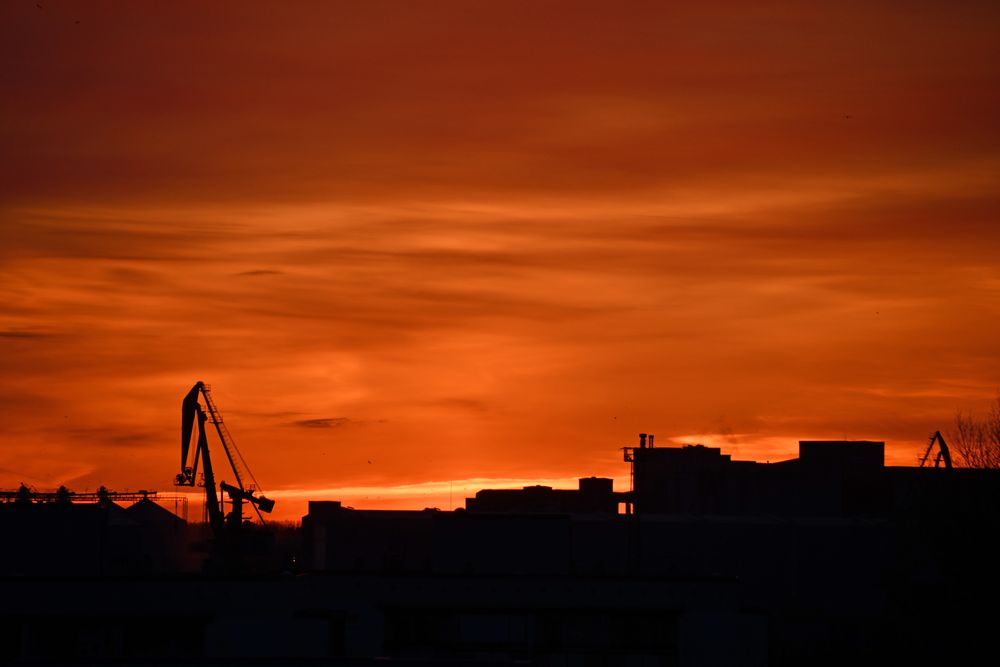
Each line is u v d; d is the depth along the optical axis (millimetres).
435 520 139375
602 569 139750
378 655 125062
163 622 125188
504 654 125062
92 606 125188
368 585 126625
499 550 139000
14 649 124375
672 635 126062
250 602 125812
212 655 124750
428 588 126875
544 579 126625
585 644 126188
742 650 126188
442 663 98000
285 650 124938
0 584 125250
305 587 126062
